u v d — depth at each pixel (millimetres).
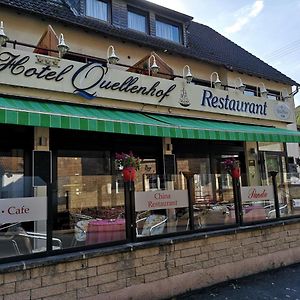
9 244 5906
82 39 13391
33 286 5754
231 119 15297
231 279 8383
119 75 11805
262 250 9211
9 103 8688
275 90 20016
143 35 16266
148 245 7129
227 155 15680
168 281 7328
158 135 10336
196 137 11234
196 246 7957
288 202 10547
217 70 17734
